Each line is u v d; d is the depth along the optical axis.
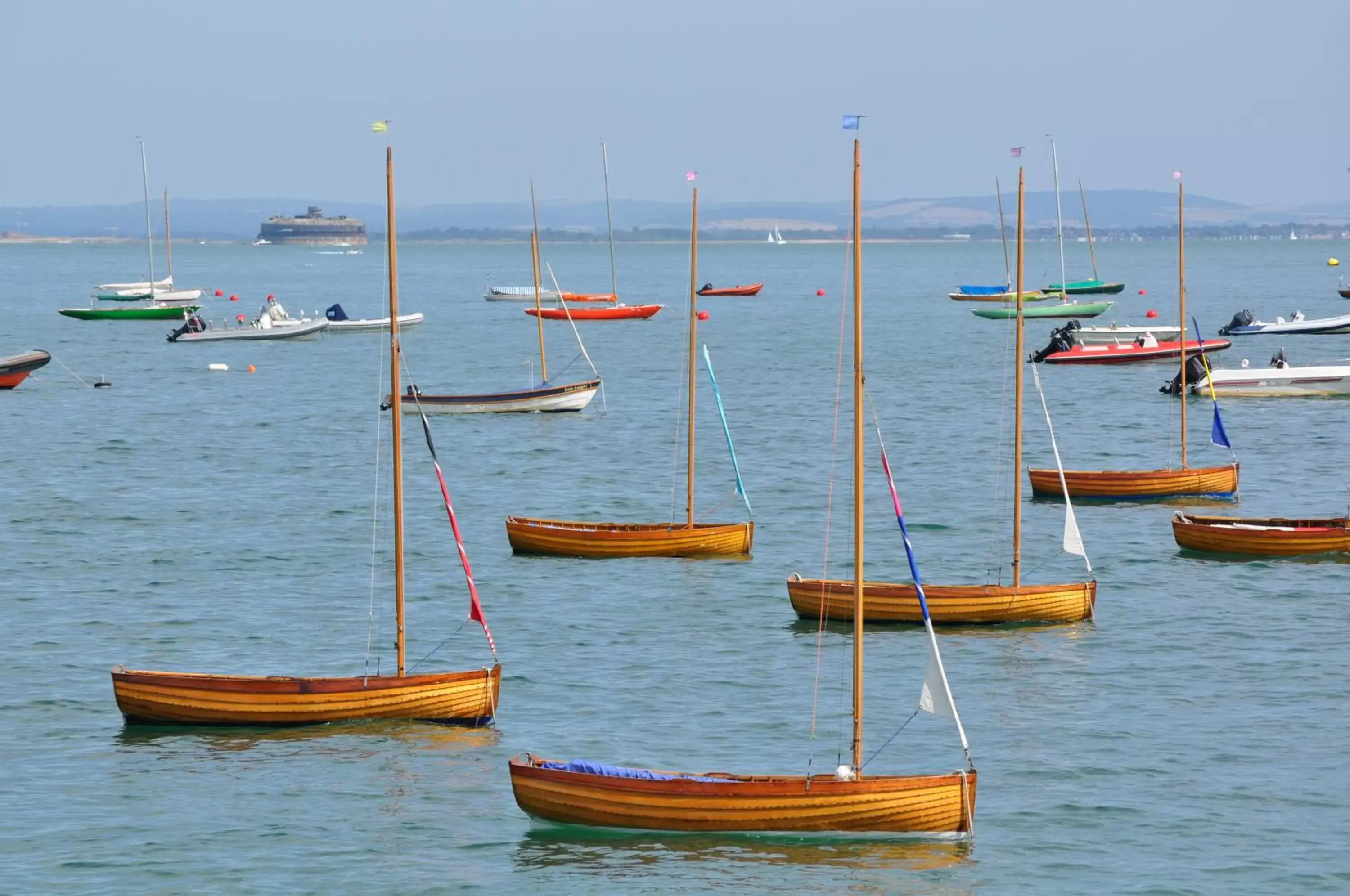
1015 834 157.88
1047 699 196.62
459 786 168.88
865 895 144.88
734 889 145.88
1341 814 162.62
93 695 197.50
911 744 182.12
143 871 149.75
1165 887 147.12
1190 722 188.50
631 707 194.12
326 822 160.12
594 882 147.62
